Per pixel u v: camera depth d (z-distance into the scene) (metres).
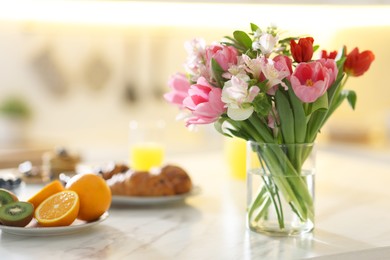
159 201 1.58
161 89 3.55
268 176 1.36
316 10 1.81
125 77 3.49
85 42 3.39
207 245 1.31
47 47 3.34
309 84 1.26
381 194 1.73
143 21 2.11
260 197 1.38
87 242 1.32
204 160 2.27
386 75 2.96
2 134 3.13
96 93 3.45
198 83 1.29
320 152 2.50
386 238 1.36
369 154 2.77
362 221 1.48
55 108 3.39
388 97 3.02
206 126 2.92
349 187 1.82
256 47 1.29
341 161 2.24
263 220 1.38
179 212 1.54
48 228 1.32
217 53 1.30
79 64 3.40
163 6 1.75
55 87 3.38
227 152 1.94
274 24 1.33
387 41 2.79
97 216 1.40
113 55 3.45
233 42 1.36
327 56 1.36
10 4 1.78
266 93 1.30
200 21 2.07
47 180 1.79
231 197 1.70
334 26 2.49
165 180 1.60
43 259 1.23
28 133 3.29
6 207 1.34
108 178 1.71
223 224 1.45
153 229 1.41
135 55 3.48
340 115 3.18
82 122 3.44
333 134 3.17
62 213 1.35
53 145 3.09
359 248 1.30
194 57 1.35
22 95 3.33
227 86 1.28
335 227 1.43
